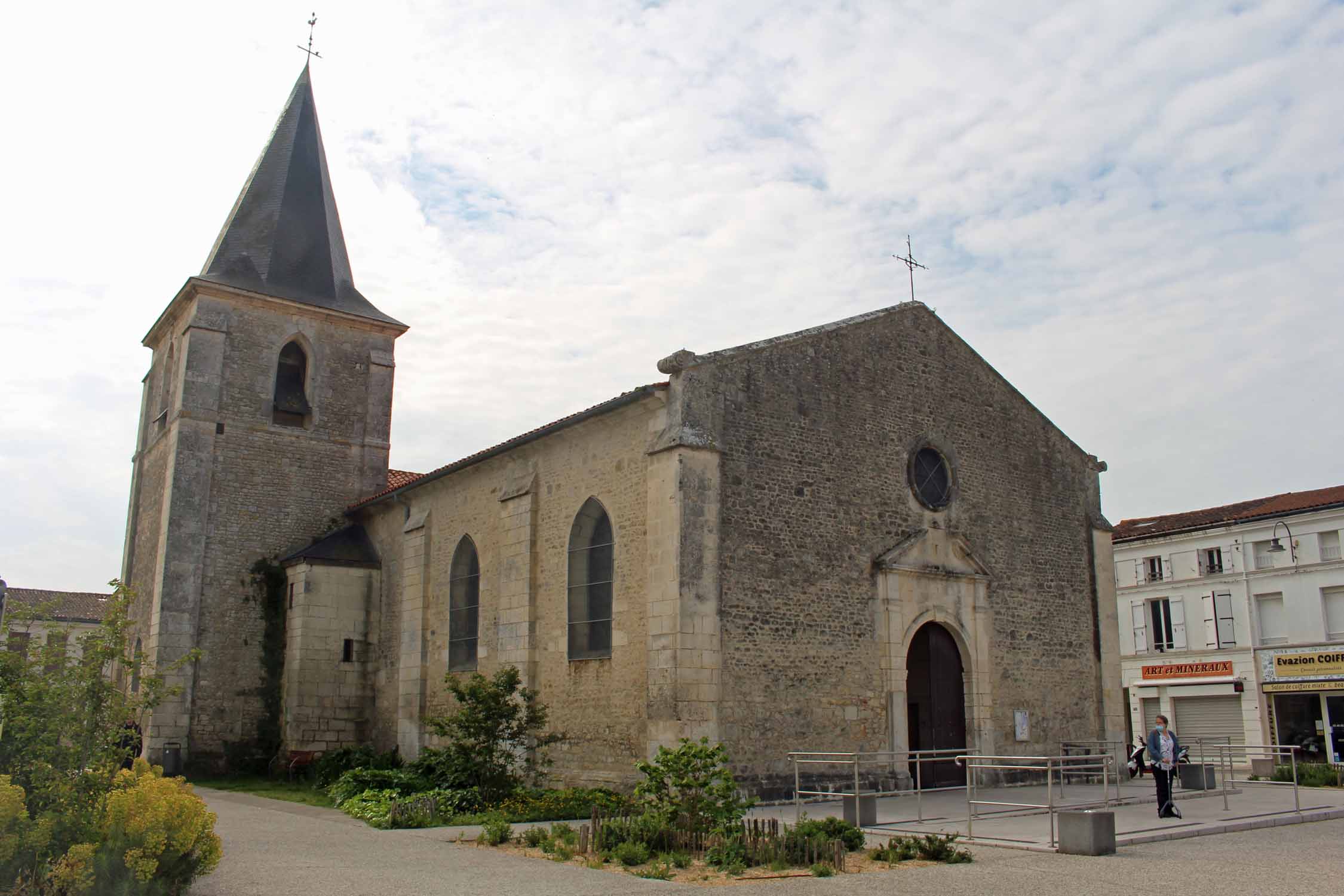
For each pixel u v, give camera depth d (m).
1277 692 30.59
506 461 19.50
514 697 17.53
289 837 11.66
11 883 6.88
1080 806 14.64
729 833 10.48
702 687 14.73
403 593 22.28
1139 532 35.12
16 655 7.73
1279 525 31.09
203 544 23.48
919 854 10.35
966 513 19.19
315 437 25.67
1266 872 9.48
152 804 7.32
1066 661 20.16
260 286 25.77
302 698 22.33
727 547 15.49
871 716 16.67
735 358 16.30
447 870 9.28
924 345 19.39
